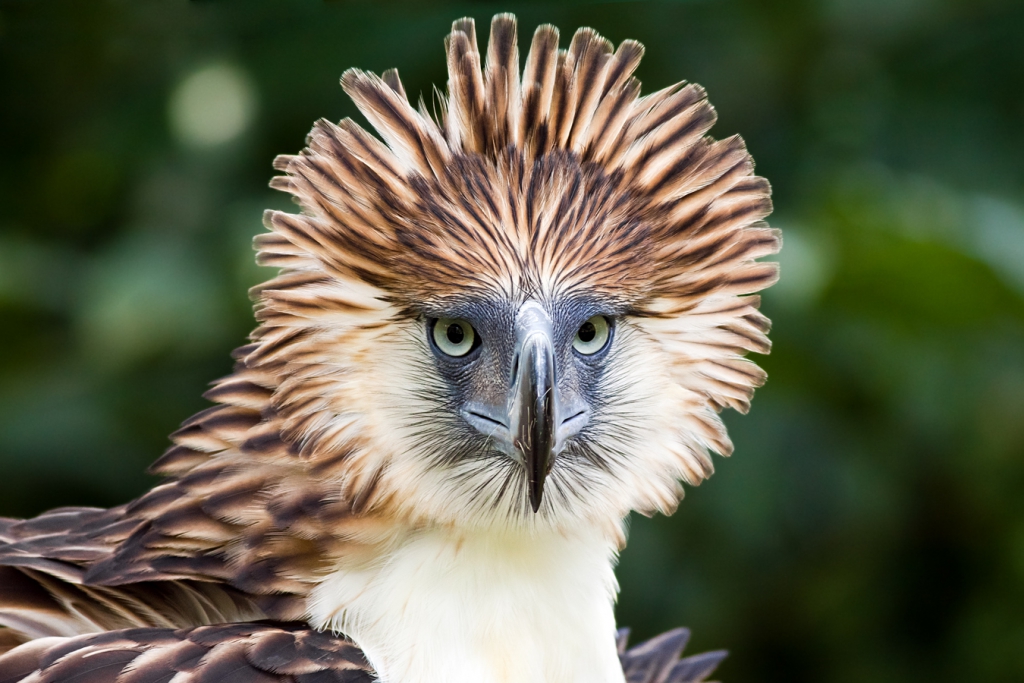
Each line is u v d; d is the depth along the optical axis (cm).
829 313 1106
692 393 632
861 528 1179
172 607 613
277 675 546
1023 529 1206
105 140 1199
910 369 1147
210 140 1181
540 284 583
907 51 1270
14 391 1147
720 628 1134
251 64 1109
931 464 1203
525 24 1082
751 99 1245
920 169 1230
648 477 638
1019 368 1166
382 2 805
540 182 580
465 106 584
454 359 588
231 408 614
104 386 1141
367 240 574
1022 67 1248
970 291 1069
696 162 598
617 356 618
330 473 591
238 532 593
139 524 612
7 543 634
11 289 1139
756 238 614
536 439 559
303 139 1162
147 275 1108
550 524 607
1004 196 1216
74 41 1039
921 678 1225
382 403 590
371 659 572
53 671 535
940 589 1238
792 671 1209
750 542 1119
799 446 1140
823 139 1226
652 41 1178
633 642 1123
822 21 1233
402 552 595
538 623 593
